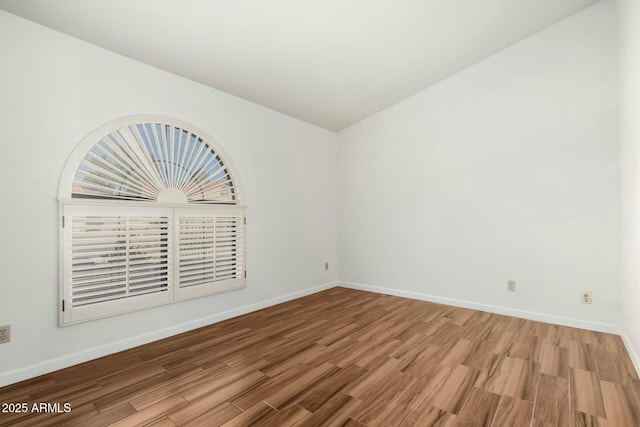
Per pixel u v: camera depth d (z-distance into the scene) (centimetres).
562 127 304
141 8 209
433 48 314
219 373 213
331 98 381
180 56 266
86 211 233
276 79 324
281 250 393
